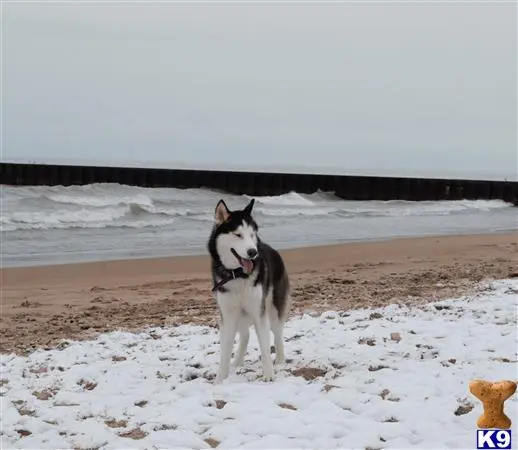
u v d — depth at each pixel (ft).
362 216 70.49
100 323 23.41
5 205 58.13
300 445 14.57
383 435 14.78
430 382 16.69
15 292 28.40
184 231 51.49
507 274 27.96
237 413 15.75
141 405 16.71
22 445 15.16
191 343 20.36
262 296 17.15
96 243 44.34
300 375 17.58
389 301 23.93
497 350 18.38
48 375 18.51
